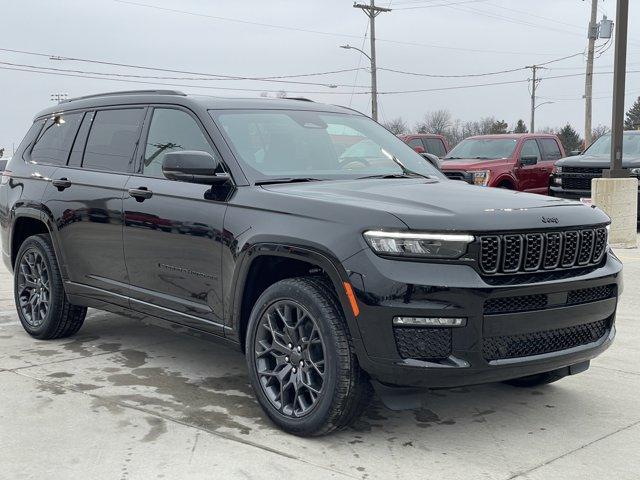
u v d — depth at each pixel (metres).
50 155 6.07
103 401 4.54
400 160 5.29
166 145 5.04
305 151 4.91
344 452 3.82
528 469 3.65
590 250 4.07
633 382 5.04
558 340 3.94
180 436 3.99
